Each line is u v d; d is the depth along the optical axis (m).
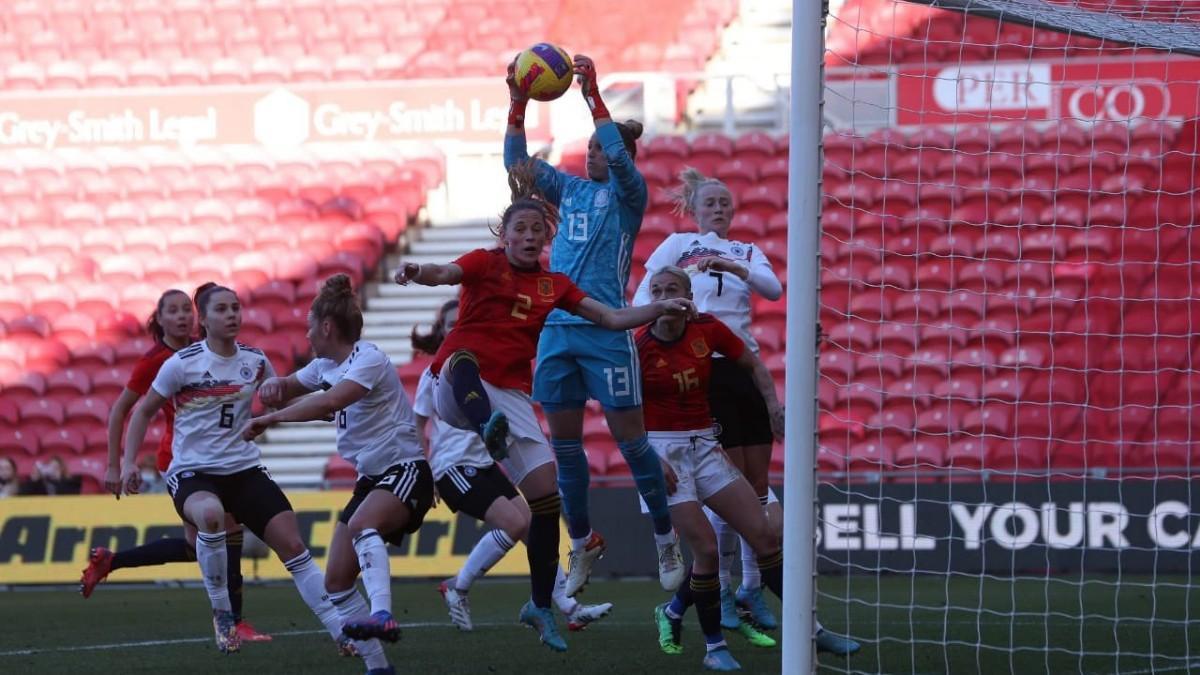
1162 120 21.11
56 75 51.62
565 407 15.83
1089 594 24.31
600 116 15.51
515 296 14.59
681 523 14.88
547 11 52.94
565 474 16.14
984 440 33.22
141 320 39.62
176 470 16.62
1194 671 14.70
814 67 12.10
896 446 33.34
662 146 42.66
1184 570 27.36
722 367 17.52
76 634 19.84
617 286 15.70
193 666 15.80
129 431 16.61
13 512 30.02
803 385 11.99
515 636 18.66
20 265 41.59
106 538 29.78
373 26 53.59
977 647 16.58
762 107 47.19
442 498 17.86
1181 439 32.94
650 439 15.21
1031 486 27.80
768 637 17.66
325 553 29.08
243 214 43.00
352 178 43.88
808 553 11.92
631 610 22.66
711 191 17.73
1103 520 27.62
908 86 41.50
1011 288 36.91
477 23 52.97
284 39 53.47
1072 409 33.44
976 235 38.38
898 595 24.53
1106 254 36.84
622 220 15.69
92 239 42.53
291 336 38.28
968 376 34.81
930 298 36.97
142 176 44.88
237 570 18.73
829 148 40.50
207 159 45.28
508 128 15.88
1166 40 16.70
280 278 40.38
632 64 49.81
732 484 15.12
